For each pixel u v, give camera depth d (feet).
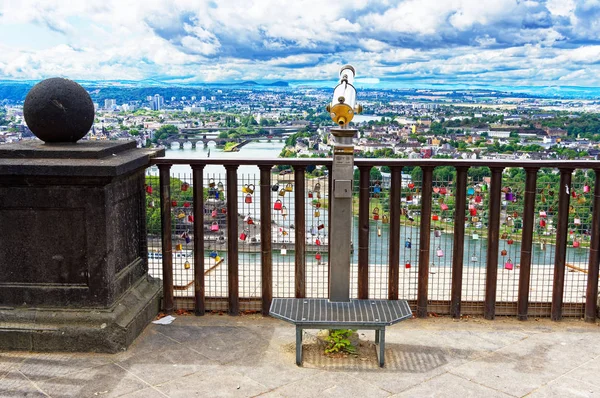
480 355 12.08
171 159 13.92
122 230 13.10
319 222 14.48
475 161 13.55
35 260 12.07
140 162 12.89
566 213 13.76
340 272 12.46
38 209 11.87
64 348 12.02
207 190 14.26
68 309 12.13
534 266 17.35
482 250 14.33
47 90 12.55
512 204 14.11
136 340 12.80
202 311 14.66
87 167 11.19
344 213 12.17
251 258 14.60
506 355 12.09
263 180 14.02
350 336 12.98
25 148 12.23
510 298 14.90
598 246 13.87
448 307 14.61
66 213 11.88
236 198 14.15
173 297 14.84
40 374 10.98
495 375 11.08
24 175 11.33
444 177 13.97
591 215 13.85
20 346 12.01
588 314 14.20
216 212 14.35
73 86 12.87
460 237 14.05
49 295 12.12
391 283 14.23
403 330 13.57
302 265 14.34
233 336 13.15
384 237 14.20
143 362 11.62
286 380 10.83
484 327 13.83
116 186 12.42
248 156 14.23
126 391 10.30
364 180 13.79
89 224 11.85
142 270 14.52
